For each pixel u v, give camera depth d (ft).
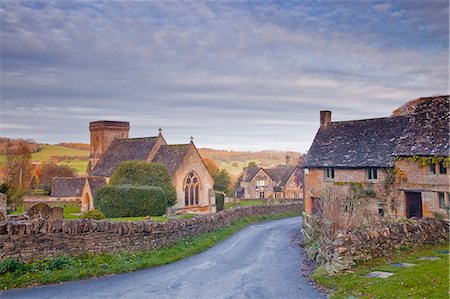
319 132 144.66
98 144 274.98
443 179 96.94
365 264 59.52
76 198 218.18
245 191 352.49
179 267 69.92
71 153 381.40
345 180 122.62
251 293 52.60
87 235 65.10
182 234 89.71
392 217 99.25
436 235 71.41
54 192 225.97
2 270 53.98
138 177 164.35
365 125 134.92
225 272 66.13
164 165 171.83
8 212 159.22
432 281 47.16
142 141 215.92
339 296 47.60
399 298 42.86
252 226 147.23
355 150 126.62
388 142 121.19
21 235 57.52
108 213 136.77
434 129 104.01
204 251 88.63
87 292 51.65
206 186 195.11
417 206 107.55
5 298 48.26
